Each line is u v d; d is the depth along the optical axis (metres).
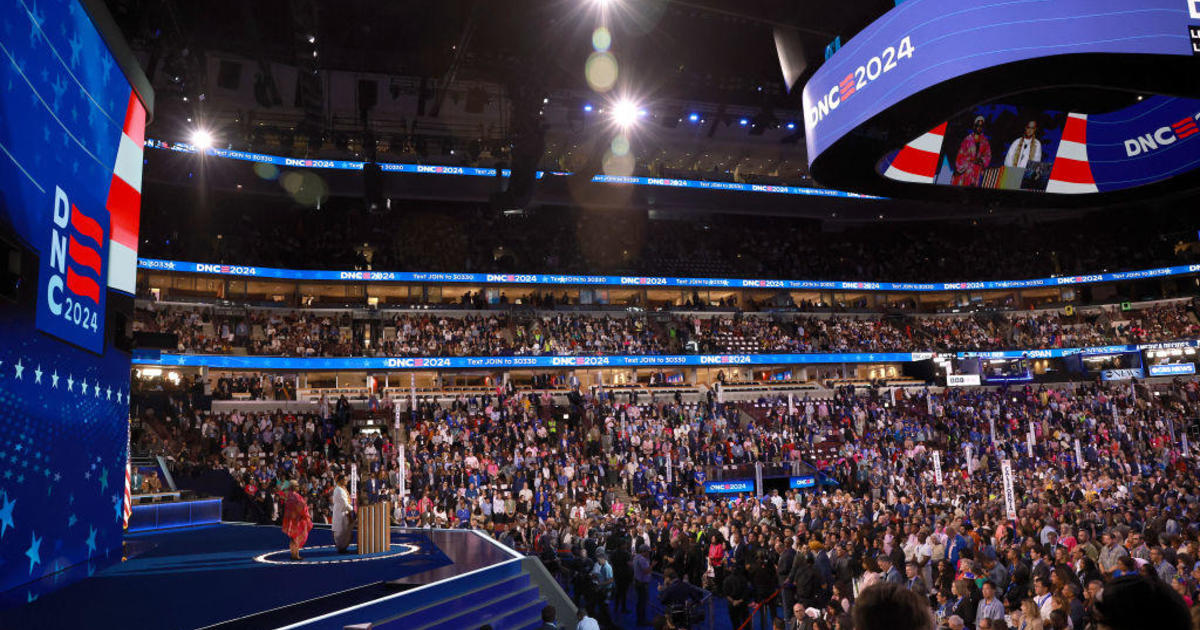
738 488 35.72
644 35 43.44
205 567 12.73
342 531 15.05
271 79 43.72
